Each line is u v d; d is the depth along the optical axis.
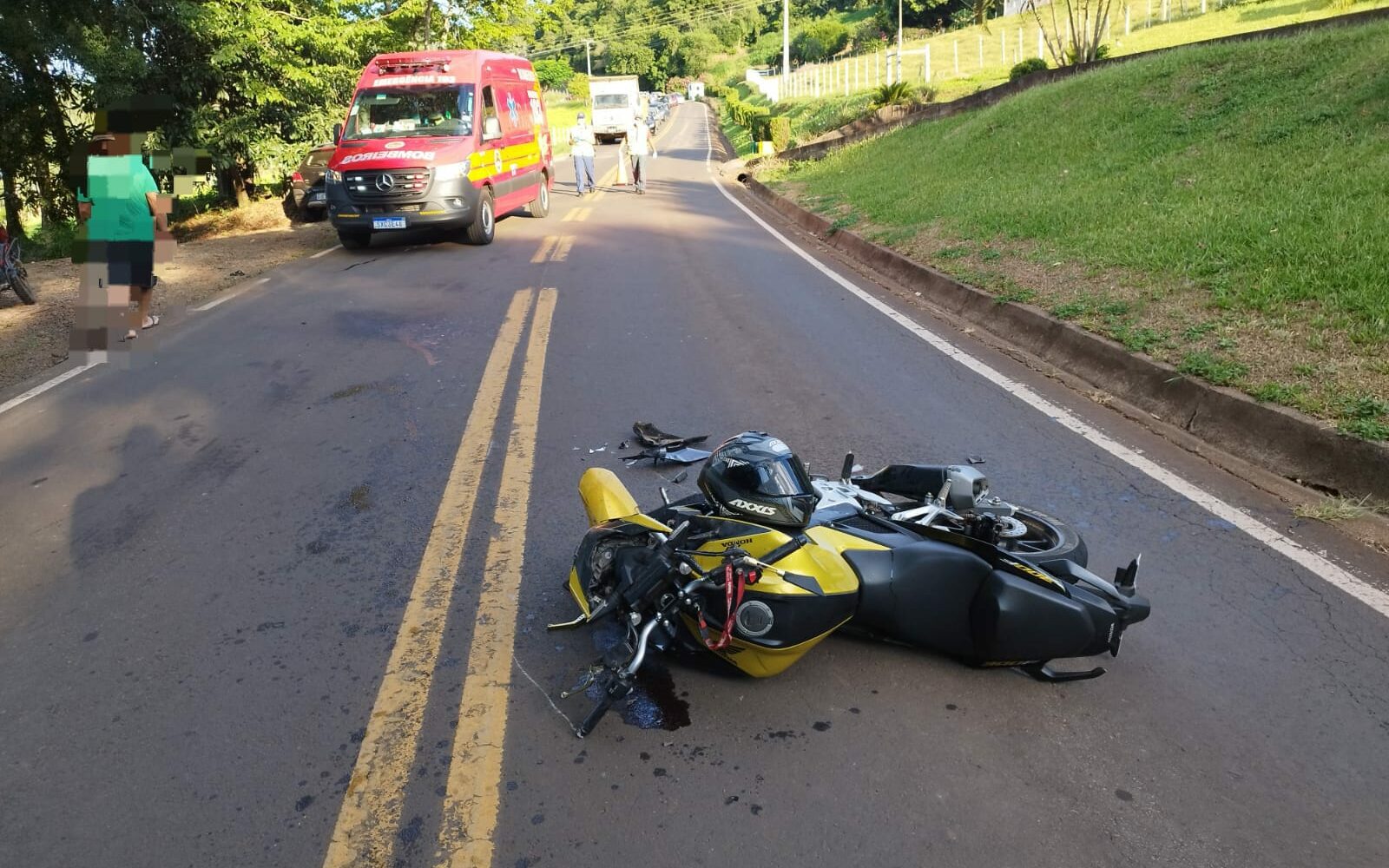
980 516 4.42
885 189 19.67
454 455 6.71
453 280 13.30
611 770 3.51
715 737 3.70
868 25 77.94
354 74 21.81
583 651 4.28
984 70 45.03
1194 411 7.03
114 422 7.67
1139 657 4.21
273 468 6.59
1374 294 7.65
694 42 137.75
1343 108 12.95
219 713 3.89
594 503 4.50
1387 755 3.54
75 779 3.51
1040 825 3.22
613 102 50.66
